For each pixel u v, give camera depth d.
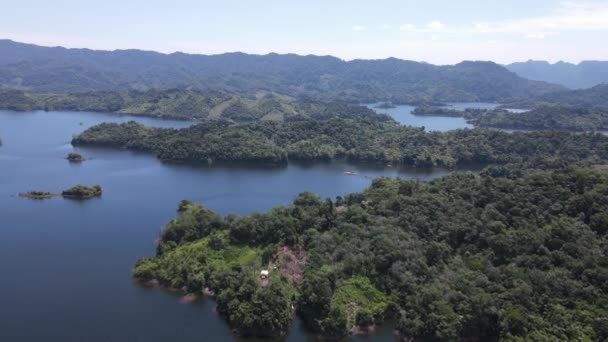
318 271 148.75
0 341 125.94
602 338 116.50
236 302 137.25
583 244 148.00
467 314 129.50
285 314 134.75
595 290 129.75
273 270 155.75
